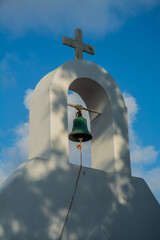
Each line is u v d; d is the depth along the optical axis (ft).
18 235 27.40
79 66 35.17
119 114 35.76
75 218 30.09
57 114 32.30
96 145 35.86
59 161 30.99
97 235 30.53
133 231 32.73
